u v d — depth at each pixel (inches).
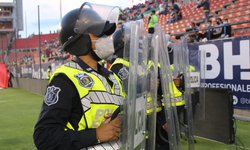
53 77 70.4
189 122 142.4
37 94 678.5
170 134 103.2
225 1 674.2
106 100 71.7
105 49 75.2
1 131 299.0
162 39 96.0
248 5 568.7
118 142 72.5
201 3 729.0
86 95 69.6
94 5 77.9
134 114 68.0
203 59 215.3
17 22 2178.9
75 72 71.0
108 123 70.6
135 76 68.4
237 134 246.1
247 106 291.6
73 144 66.5
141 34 73.4
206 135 235.6
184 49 150.0
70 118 69.6
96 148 69.1
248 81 289.7
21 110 438.6
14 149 235.1
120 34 113.1
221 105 225.9
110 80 76.8
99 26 74.5
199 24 586.9
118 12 79.4
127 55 75.9
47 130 65.8
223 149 211.6
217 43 315.3
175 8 736.3
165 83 101.0
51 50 1160.2
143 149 75.9
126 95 70.8
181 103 137.9
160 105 116.0
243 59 292.7
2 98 621.3
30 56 1177.4
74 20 75.1
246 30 434.9
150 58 84.2
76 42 74.3
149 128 83.0
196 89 209.5
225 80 310.0
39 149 67.3
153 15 453.1
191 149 144.3
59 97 67.7
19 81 914.1
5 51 1334.9
